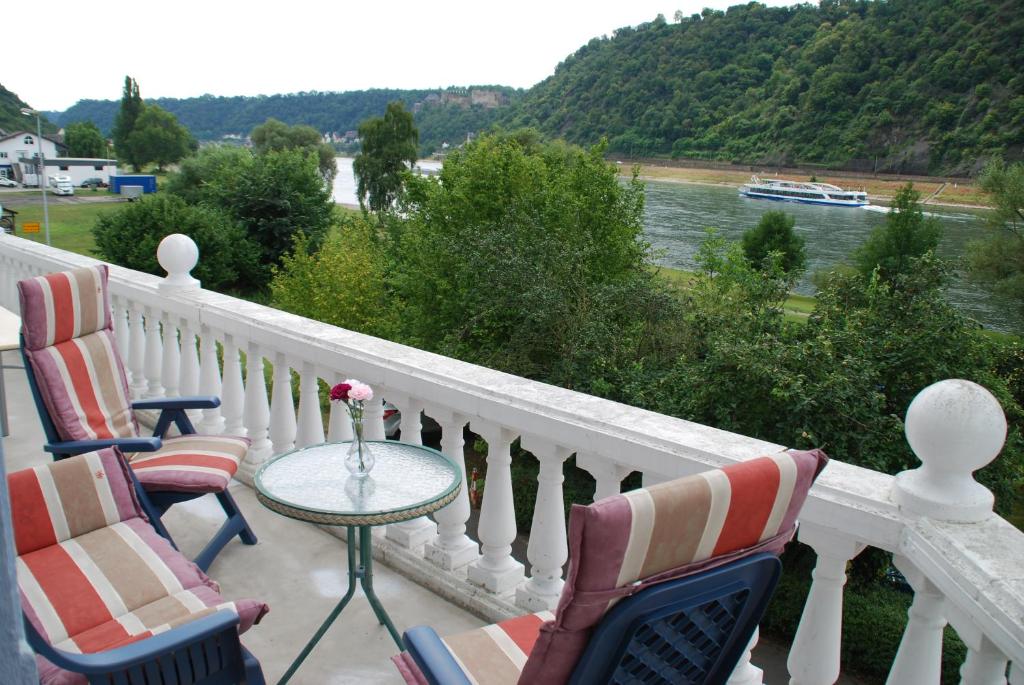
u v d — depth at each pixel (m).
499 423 2.72
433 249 24.69
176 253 4.61
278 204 45.69
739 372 14.23
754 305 19.14
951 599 1.57
